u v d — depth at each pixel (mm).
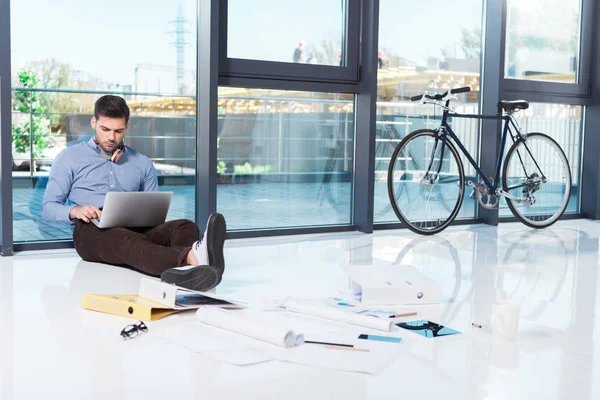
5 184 3277
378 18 4145
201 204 3811
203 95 3748
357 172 4305
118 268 2984
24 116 3471
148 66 3713
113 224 2947
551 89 4949
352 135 4324
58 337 1904
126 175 3252
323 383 1561
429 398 1484
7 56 3219
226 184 3967
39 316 2137
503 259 3381
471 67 4695
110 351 1778
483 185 4387
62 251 3441
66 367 1647
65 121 3566
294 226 4199
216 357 1729
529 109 4922
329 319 2141
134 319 2107
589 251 3658
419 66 4492
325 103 4215
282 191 4141
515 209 4516
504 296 2572
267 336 1848
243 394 1482
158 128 3777
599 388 1574
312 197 4242
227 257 3326
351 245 3758
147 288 2217
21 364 1668
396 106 4441
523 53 4887
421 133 4148
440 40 4551
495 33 4621
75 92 3564
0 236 3309
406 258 3365
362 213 4273
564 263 3293
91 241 3004
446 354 1809
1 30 3188
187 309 2234
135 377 1582
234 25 3873
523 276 2963
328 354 1771
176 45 3773
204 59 3721
